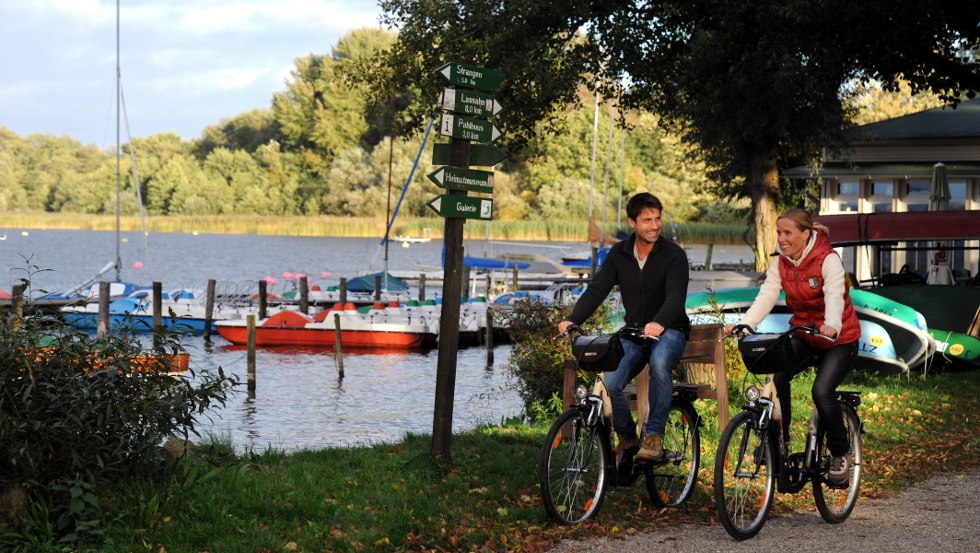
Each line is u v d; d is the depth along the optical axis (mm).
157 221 129375
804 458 6645
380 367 26516
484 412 17453
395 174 115938
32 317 6742
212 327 33906
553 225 85500
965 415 11500
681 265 6586
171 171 136500
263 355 29219
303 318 31078
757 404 6457
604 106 109438
